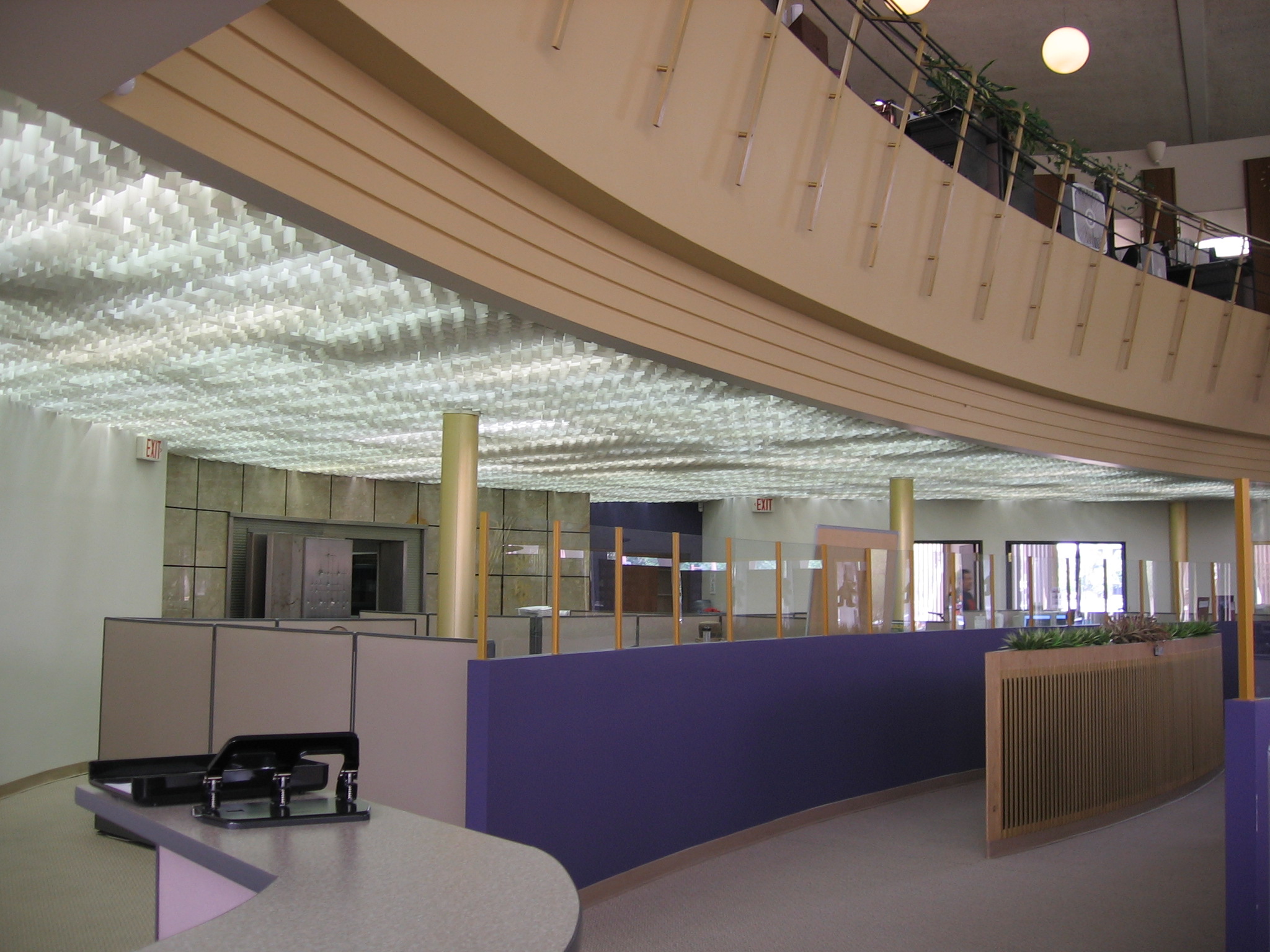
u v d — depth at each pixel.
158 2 2.28
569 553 5.71
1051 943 4.98
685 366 6.82
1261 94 14.80
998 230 9.34
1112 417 11.44
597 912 5.36
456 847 1.94
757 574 7.38
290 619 7.66
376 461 11.95
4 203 3.93
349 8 3.80
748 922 5.23
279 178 3.84
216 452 11.27
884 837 7.16
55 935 4.99
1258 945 4.06
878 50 13.98
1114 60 14.02
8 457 8.00
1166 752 8.59
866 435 10.18
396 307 5.60
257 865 1.80
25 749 8.27
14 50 2.56
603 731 5.64
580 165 5.25
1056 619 10.72
